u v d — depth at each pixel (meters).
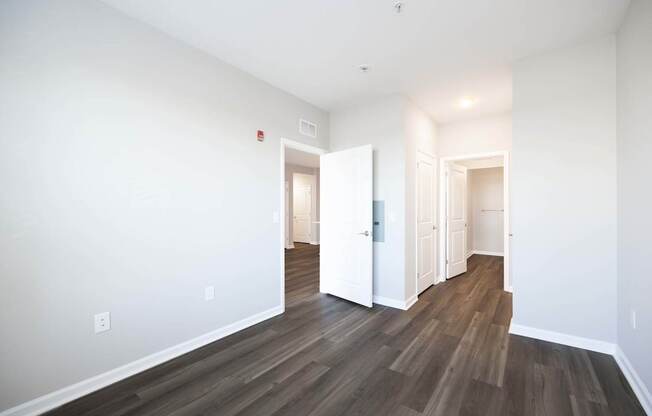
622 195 2.14
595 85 2.34
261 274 3.06
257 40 2.37
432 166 4.36
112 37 1.97
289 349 2.43
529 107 2.60
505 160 4.05
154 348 2.19
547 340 2.53
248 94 2.92
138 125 2.10
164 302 2.25
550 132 2.51
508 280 4.06
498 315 3.17
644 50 1.76
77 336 1.82
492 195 7.13
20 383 1.62
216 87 2.62
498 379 1.98
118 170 2.00
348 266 3.68
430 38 2.33
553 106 2.50
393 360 2.24
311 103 3.74
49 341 1.71
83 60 1.84
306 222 9.85
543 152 2.53
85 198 1.85
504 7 1.96
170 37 2.29
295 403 1.76
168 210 2.27
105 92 1.94
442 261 4.64
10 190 1.58
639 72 1.83
